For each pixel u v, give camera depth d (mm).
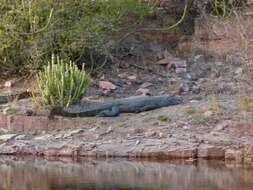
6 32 29812
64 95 25266
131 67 31672
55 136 23688
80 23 30250
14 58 30219
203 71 31266
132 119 24594
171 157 21953
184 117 24203
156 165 21234
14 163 21703
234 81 28922
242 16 31875
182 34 34219
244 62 29609
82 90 25734
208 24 33094
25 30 30109
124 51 32406
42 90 25453
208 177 19203
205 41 33031
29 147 22969
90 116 25000
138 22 32875
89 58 31172
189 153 21875
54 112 24812
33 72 29531
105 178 19188
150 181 18750
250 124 22781
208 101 25719
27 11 29828
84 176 19500
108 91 28672
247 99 24406
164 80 30344
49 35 29797
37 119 24516
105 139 23141
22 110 25328
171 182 18531
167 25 34000
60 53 30156
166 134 23062
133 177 19344
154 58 32438
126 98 26516
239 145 21891
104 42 31188
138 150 22172
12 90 28984
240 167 20828
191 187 17906
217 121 23594
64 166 21125
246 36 30328
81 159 22328
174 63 31750
